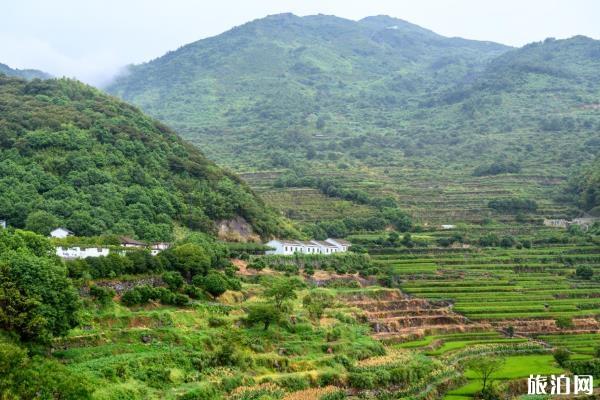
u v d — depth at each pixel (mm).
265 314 132250
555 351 150125
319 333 139625
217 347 117438
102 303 117438
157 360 105188
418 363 132875
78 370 94312
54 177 188750
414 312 176125
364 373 122188
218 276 146875
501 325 175000
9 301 94500
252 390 106438
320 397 110312
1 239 111875
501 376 135125
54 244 139625
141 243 165375
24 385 76812
